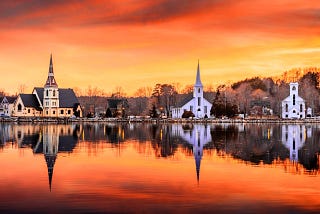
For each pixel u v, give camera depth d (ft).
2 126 480.64
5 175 138.31
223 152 200.44
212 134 330.34
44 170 147.95
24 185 123.75
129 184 125.29
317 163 164.25
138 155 188.85
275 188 120.37
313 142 255.09
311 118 645.51
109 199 108.78
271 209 101.09
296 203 105.70
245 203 105.60
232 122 603.67
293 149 214.48
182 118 645.10
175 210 100.01
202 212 98.68
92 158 178.70
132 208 101.45
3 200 107.34
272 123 603.26
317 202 106.42
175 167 154.51
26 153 196.24
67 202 105.91
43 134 327.88
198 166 156.56
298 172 144.46
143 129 414.00
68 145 234.58
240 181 129.49
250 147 223.30
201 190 118.21
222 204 104.88
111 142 254.06
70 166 156.76
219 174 140.77
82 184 125.29
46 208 100.89
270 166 156.87
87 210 99.76
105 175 138.72
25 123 588.50
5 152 199.82
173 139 278.05
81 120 632.38
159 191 117.19
